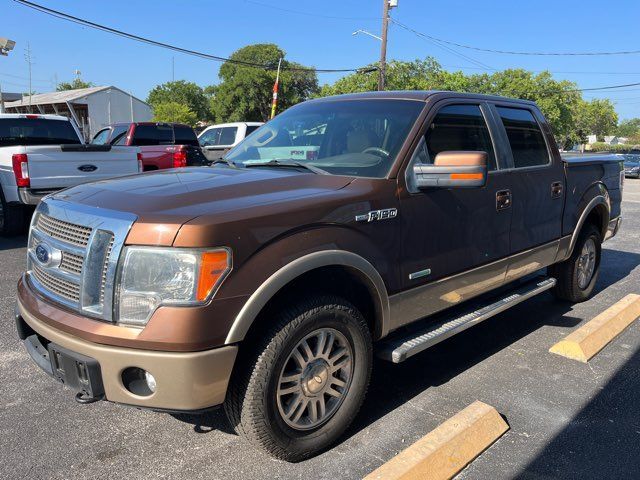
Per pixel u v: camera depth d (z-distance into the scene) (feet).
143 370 8.03
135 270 7.82
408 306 10.86
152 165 39.73
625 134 461.78
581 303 19.01
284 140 12.87
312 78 196.95
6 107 167.32
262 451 9.19
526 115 15.16
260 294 8.20
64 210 9.00
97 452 9.68
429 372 13.29
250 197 9.01
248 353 8.63
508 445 10.18
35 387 12.07
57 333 8.41
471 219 12.13
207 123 214.90
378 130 11.60
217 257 7.86
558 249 16.08
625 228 37.22
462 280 12.14
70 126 33.76
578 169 16.72
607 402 11.92
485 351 14.67
